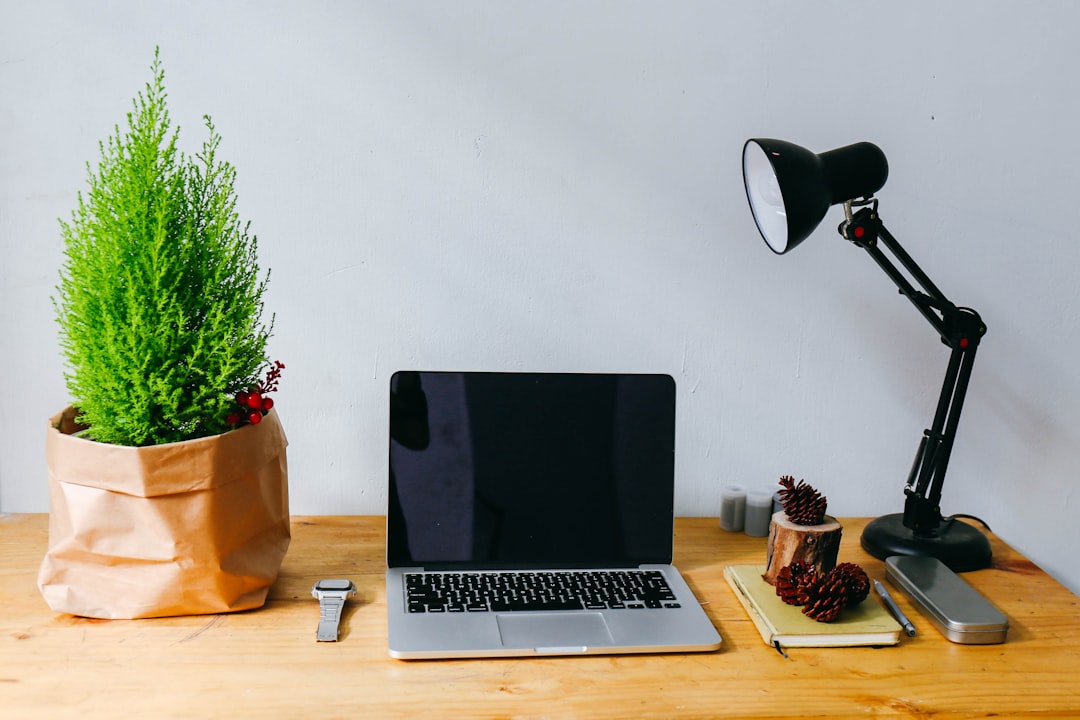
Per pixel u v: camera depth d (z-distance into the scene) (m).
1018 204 1.40
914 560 1.22
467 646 0.98
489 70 1.29
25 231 1.26
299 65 1.26
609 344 1.38
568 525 1.20
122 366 0.98
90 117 1.24
